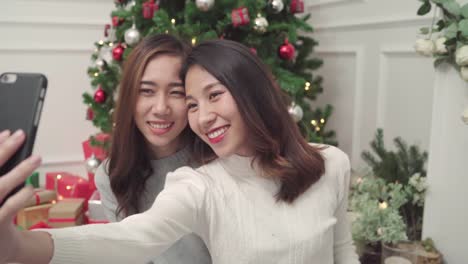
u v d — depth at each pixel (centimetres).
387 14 231
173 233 76
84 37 305
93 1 304
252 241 87
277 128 94
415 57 216
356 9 256
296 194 94
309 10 300
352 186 192
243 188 93
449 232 157
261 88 90
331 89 284
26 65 294
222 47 89
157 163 121
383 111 239
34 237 58
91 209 220
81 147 314
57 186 260
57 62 300
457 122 150
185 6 211
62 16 298
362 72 254
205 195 86
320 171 98
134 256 68
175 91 110
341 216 110
